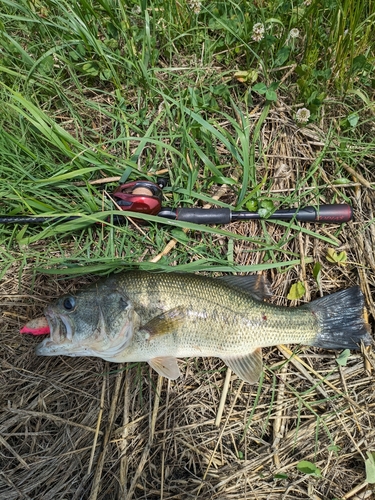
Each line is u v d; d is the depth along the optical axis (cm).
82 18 48
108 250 48
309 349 50
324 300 47
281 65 53
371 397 48
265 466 47
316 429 47
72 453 46
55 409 48
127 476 46
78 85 50
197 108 49
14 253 49
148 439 47
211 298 43
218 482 46
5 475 45
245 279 47
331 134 52
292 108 53
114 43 50
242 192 48
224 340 44
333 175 52
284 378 49
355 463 48
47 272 43
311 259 51
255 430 49
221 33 54
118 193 45
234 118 53
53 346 41
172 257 49
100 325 41
